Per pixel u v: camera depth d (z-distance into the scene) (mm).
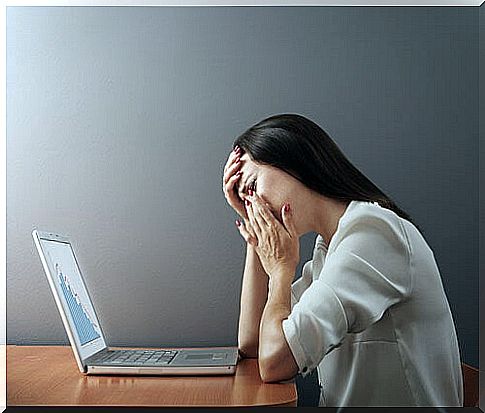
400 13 1992
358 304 1340
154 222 1964
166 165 1975
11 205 1973
